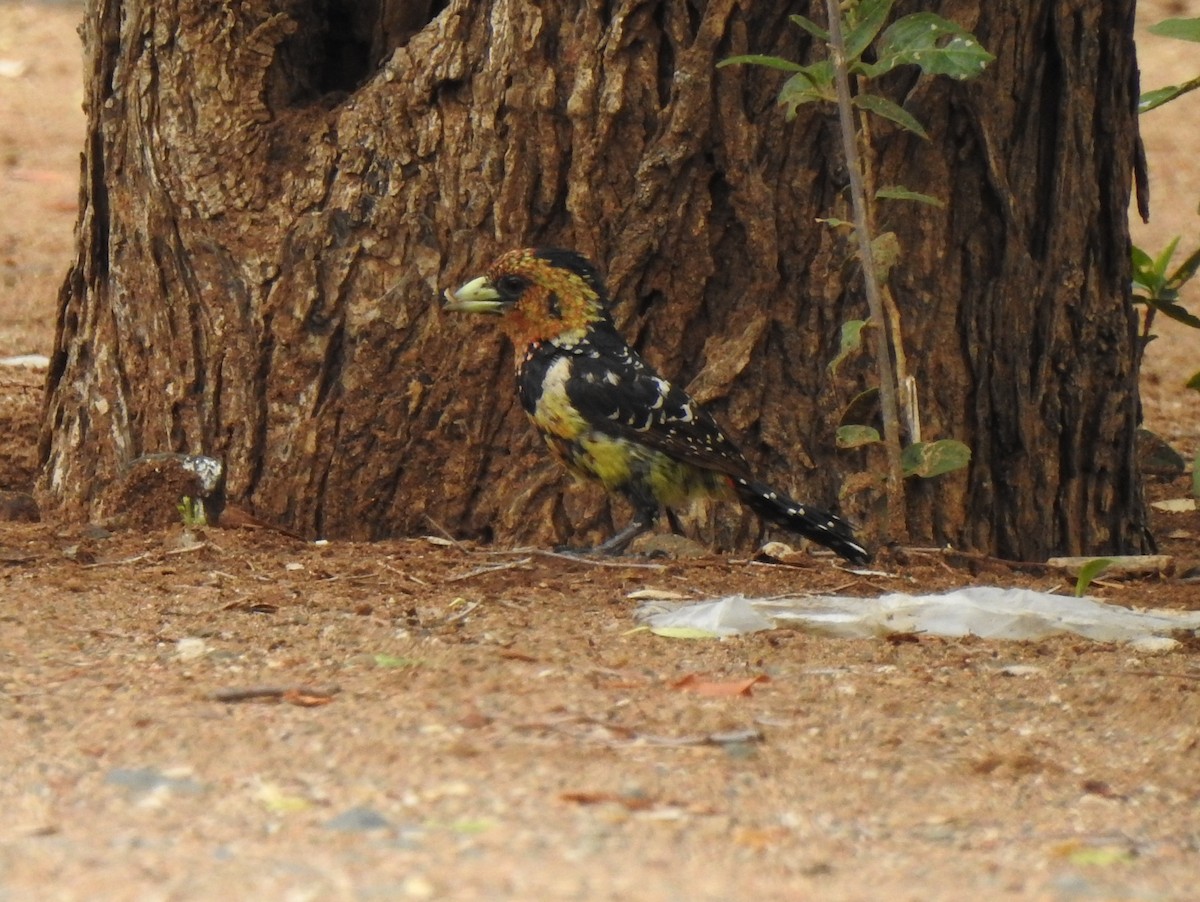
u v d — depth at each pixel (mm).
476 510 11789
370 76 11984
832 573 10961
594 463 11297
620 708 8109
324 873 6078
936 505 11664
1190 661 9109
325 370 11711
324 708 8047
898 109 10484
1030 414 11695
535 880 6039
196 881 5977
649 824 6715
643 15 11219
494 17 11305
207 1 11688
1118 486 12109
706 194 11430
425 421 11688
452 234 11539
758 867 6289
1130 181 12039
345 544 11461
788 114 10633
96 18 12047
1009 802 7129
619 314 11492
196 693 8242
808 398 11602
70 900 5793
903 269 11516
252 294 11711
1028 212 11641
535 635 9359
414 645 9117
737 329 11586
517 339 11336
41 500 12438
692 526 11883
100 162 12188
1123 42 11742
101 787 7031
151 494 11914
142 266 11945
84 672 8578
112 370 12141
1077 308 11758
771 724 7969
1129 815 7008
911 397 11086
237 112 11773
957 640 9492
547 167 11383
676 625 9523
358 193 11594
